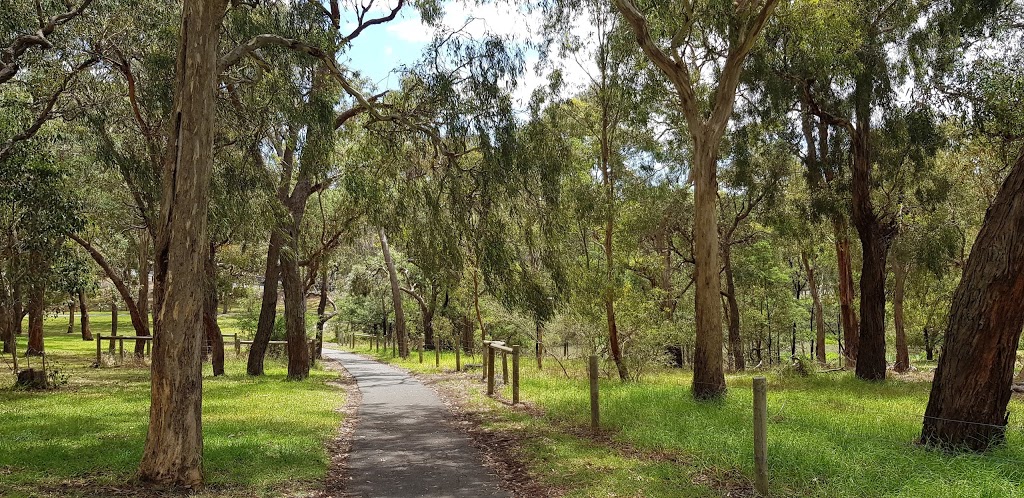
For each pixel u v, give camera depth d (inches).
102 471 286.7
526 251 614.2
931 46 661.9
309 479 281.6
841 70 643.5
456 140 481.7
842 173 765.9
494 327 1219.9
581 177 698.8
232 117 495.5
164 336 266.4
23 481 265.6
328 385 700.7
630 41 625.6
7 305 675.4
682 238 1205.7
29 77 616.4
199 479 269.1
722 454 287.6
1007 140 668.7
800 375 761.0
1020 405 489.1
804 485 243.3
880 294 715.4
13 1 522.9
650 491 249.8
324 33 489.1
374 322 1911.9
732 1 503.8
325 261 1096.2
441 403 545.3
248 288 1448.1
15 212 573.9
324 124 509.0
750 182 892.6
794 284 1753.2
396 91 546.6
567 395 526.0
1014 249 278.2
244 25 460.4
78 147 749.9
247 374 822.5
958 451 283.3
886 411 439.2
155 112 526.3
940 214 797.2
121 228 1025.5
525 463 310.5
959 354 290.8
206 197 275.3
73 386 664.4
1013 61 654.5
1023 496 214.7
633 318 700.0
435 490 268.8
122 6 549.6
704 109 733.3
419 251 521.7
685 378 722.8
